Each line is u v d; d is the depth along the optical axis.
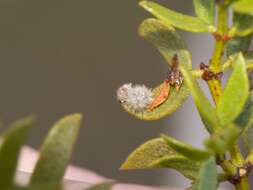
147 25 0.15
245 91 0.12
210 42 0.31
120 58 0.33
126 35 0.33
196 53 0.31
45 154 0.11
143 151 0.13
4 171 0.10
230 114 0.12
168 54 0.15
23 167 0.23
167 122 0.33
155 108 0.14
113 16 0.33
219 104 0.12
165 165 0.13
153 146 0.13
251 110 0.13
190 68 0.14
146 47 0.33
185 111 0.33
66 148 0.11
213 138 0.11
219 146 0.11
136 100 0.14
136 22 0.33
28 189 0.10
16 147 0.10
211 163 0.12
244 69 0.12
